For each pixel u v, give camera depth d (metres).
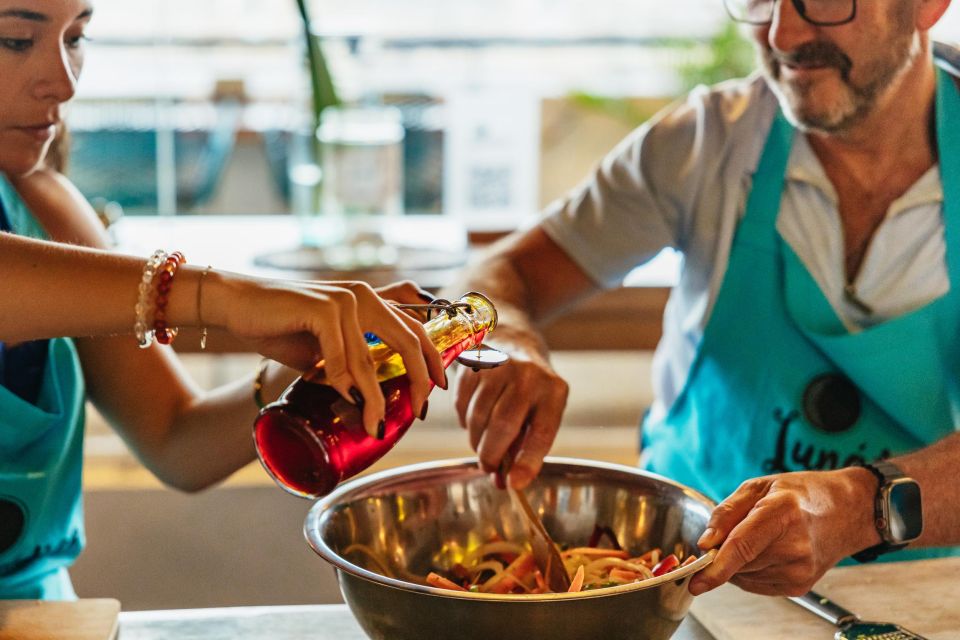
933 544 1.23
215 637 1.11
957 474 1.22
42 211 1.46
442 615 0.89
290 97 2.79
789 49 1.41
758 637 1.10
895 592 1.20
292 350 0.98
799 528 1.04
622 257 1.79
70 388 1.37
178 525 2.54
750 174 1.62
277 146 2.81
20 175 1.33
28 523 1.32
